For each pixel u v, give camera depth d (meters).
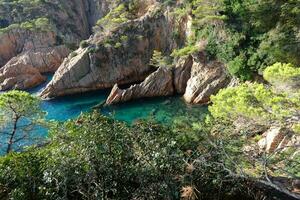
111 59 62.03
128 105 50.06
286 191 14.54
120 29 63.62
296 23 40.88
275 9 43.28
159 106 48.56
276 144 23.05
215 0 49.81
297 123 17.03
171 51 62.25
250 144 18.41
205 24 52.88
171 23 61.72
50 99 57.84
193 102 48.44
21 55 84.94
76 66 60.25
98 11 109.81
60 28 102.31
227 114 18.09
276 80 17.94
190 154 16.33
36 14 99.88
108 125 17.42
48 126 27.14
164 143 16.25
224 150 15.59
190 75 53.03
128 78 63.44
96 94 59.34
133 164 15.88
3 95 25.61
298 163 17.30
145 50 63.31
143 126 17.31
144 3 70.06
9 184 15.25
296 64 39.66
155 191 14.78
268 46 41.56
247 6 46.03
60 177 14.98
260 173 16.64
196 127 18.09
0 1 100.50
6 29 92.94
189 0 57.72
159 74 53.03
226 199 15.73
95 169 15.17
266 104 16.95
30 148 19.72
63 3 107.44
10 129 32.75
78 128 17.88
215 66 49.59
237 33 47.03
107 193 14.85
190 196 14.63
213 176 15.76
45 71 82.62
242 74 44.81
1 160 16.22
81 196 15.15
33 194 14.84
